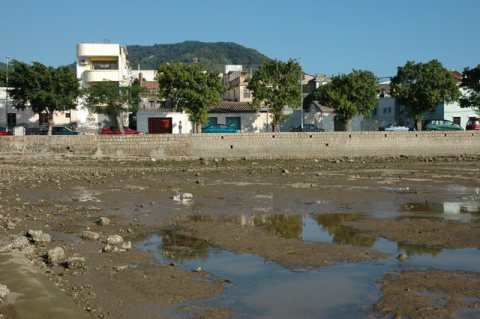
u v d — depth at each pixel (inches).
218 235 705.0
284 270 543.2
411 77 2743.6
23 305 410.0
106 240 668.1
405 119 3201.3
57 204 955.3
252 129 2800.2
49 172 1541.6
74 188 1190.3
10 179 1330.0
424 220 816.3
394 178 1439.5
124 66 3639.3
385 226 767.7
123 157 1993.1
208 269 546.6
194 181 1353.3
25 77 2436.0
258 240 677.3
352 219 831.1
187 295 462.9
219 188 1212.5
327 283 498.6
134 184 1280.8
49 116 2503.7
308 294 467.2
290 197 1072.8
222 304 442.0
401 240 681.6
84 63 3334.2
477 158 2174.0
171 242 669.3
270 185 1270.9
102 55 3294.8
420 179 1418.6
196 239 686.5
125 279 505.4
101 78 3171.8
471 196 1095.0
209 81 2468.0
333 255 601.0
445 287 482.3
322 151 2218.3
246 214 877.8
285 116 2576.3
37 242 637.9
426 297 455.8
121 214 864.9
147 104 3078.2
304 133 2204.7
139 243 663.1
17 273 486.3
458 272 531.8
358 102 2603.3
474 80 2588.6
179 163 1907.0
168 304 440.5
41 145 1980.8
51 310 405.4
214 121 2783.0
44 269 527.5
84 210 896.9
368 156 2224.4
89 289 473.7
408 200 1036.5
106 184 1274.6
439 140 2331.4
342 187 1233.4
